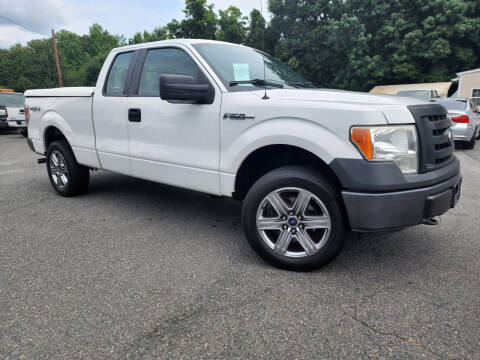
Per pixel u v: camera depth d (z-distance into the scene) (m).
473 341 1.83
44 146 4.79
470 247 3.04
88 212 4.06
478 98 19.92
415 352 1.76
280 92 2.72
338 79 23.22
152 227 3.58
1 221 3.76
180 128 3.12
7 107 14.47
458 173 2.70
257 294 2.29
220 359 1.71
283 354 1.75
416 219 2.30
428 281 2.46
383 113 2.26
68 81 49.09
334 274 2.56
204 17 29.22
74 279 2.50
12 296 2.28
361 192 2.27
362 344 1.82
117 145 3.78
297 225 2.52
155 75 3.43
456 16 20.23
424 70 22.44
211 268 2.67
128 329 1.94
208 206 4.32
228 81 2.94
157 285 2.41
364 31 21.56
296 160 2.78
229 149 2.80
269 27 25.28
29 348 1.80
